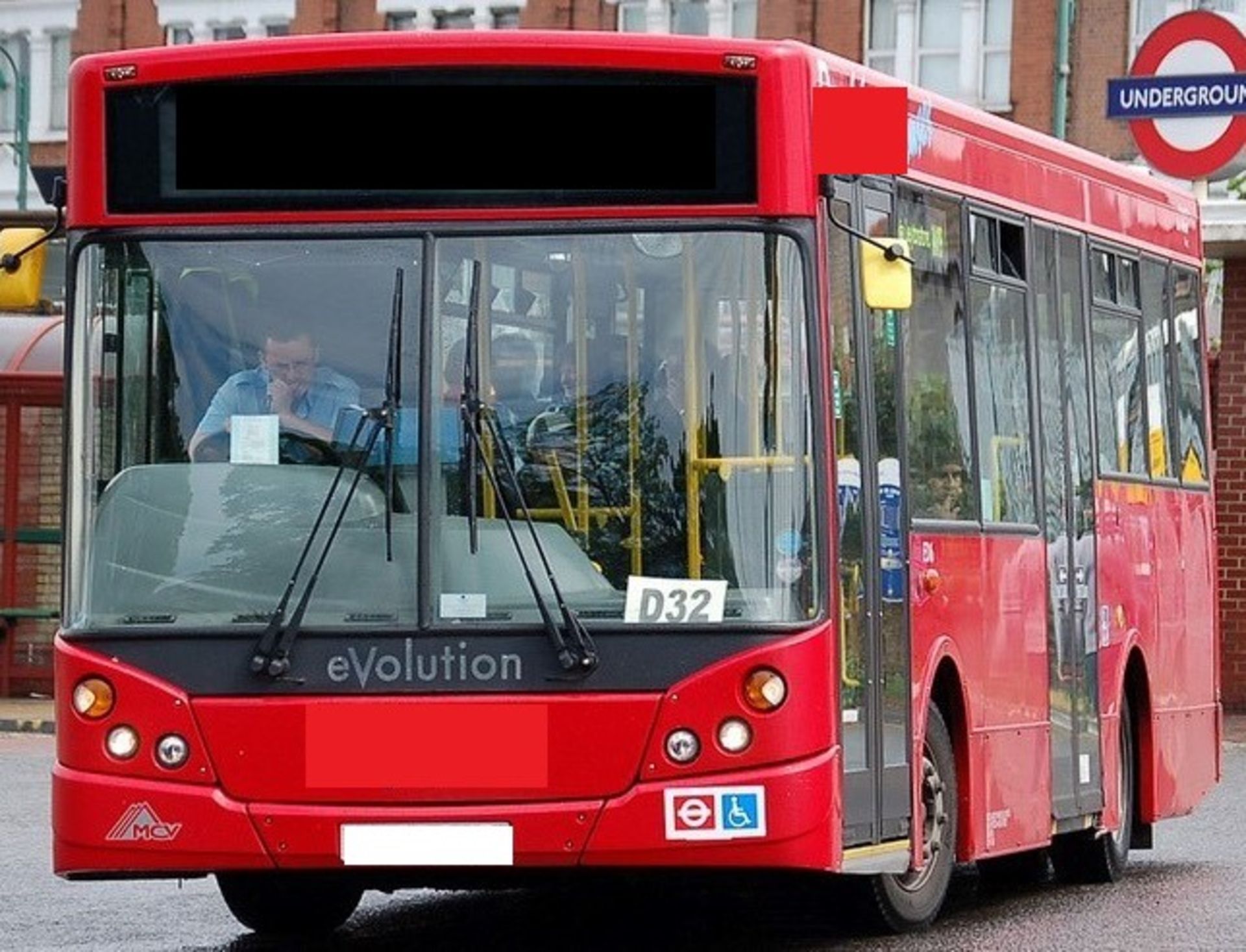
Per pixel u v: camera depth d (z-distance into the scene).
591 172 14.77
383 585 14.55
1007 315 18.62
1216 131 34.81
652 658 14.42
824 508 14.69
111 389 14.92
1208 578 23.88
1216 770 23.94
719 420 14.64
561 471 14.62
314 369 14.79
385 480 14.62
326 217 14.84
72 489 14.89
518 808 14.34
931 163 17.25
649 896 19.94
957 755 17.42
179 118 14.96
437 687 14.44
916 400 16.67
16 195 71.69
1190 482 23.44
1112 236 21.28
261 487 14.72
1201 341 24.08
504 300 14.73
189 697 14.52
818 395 14.73
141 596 14.70
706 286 14.71
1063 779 19.44
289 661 14.48
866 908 16.70
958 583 17.27
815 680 14.56
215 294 14.89
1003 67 62.47
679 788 14.35
